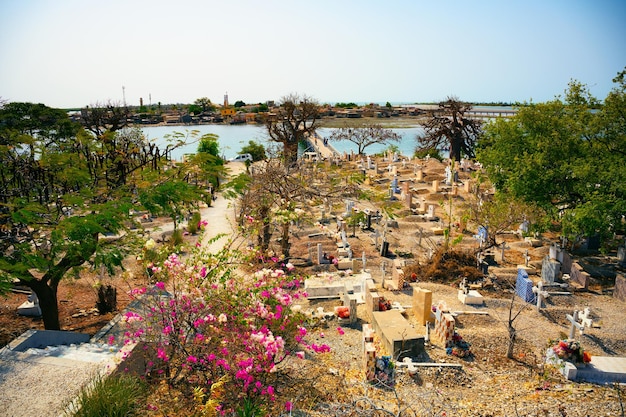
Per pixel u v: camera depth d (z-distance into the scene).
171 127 122.44
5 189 13.58
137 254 13.11
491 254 23.94
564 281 20.20
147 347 10.65
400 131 112.19
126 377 9.39
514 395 11.77
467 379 12.63
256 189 22.69
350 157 58.28
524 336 15.41
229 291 10.29
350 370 12.66
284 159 29.77
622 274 19.17
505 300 18.22
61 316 15.76
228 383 9.70
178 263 10.45
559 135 23.06
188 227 27.19
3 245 12.73
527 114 24.48
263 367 9.48
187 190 15.16
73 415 7.96
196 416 8.55
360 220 28.39
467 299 17.83
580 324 15.90
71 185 15.31
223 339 9.99
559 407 10.83
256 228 14.13
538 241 25.28
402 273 19.17
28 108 30.17
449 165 47.22
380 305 16.39
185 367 10.11
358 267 22.22
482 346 14.64
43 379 9.59
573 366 12.90
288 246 22.56
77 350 11.47
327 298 18.23
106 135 17.86
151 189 14.38
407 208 32.38
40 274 19.53
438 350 14.26
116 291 17.16
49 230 13.38
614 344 15.15
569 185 22.75
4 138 16.88
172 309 10.02
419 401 11.23
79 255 13.16
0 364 10.14
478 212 24.31
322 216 30.41
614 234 24.33
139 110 140.62
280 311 10.49
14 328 14.86
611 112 22.11
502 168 26.17
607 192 20.80
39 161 15.00
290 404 9.45
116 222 12.47
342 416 9.98
